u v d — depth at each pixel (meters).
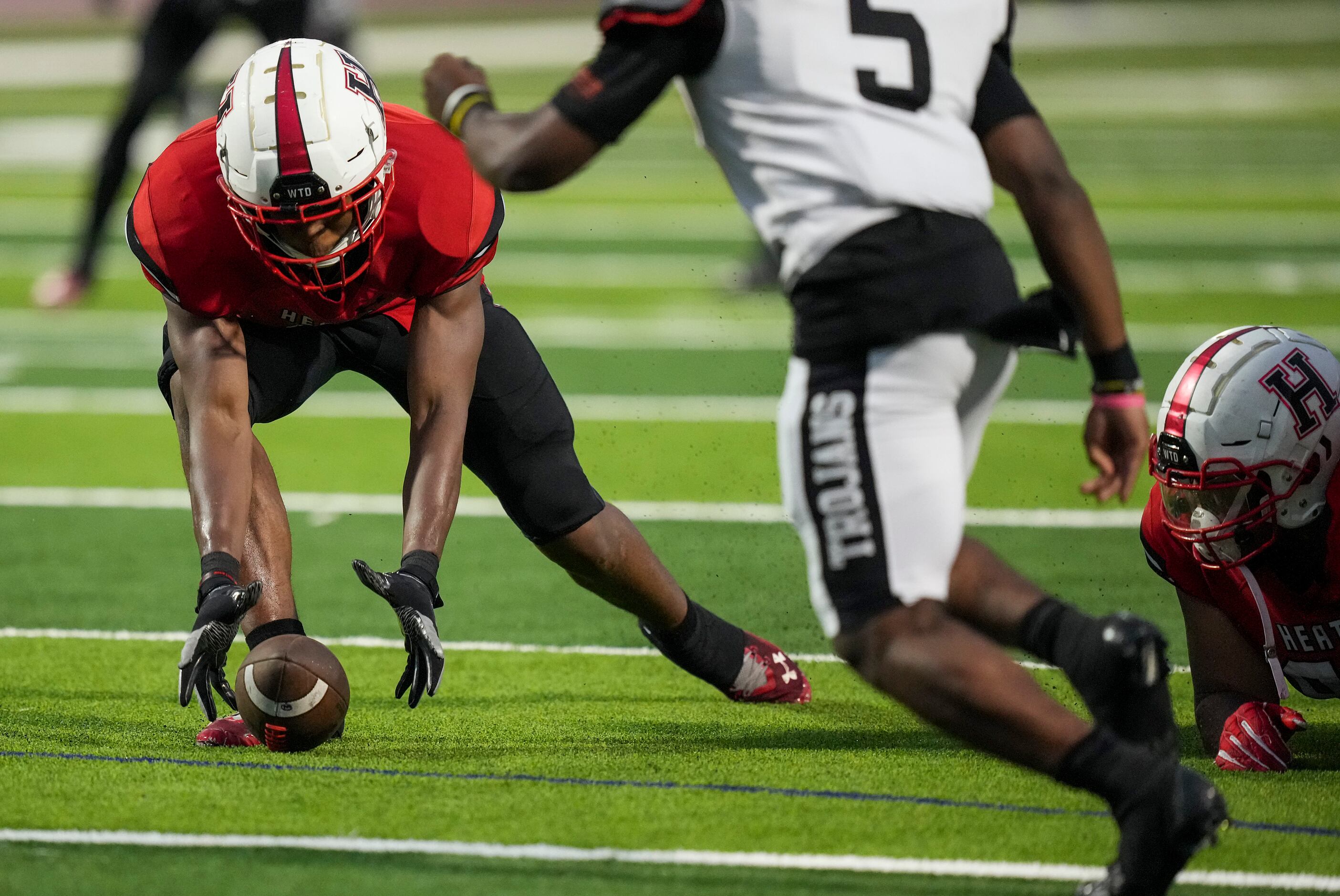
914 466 8.89
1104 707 8.84
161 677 14.88
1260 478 11.09
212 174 11.94
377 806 11.09
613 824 10.75
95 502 22.48
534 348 13.40
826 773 11.88
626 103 9.20
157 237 11.92
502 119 9.70
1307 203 49.84
